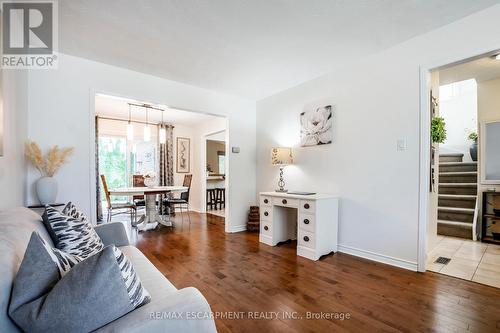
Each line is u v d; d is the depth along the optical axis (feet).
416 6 6.43
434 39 7.50
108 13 6.57
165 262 8.70
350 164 9.66
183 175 21.45
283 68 10.17
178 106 11.59
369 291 6.51
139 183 17.66
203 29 7.39
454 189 13.55
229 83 11.82
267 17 6.84
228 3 6.24
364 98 9.25
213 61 9.50
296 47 8.50
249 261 8.80
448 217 12.59
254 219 13.71
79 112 8.96
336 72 10.23
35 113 8.14
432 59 7.53
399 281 7.09
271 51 8.77
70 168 8.75
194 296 3.01
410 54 8.02
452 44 7.14
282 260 8.91
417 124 7.84
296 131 12.08
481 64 9.78
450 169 14.96
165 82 11.18
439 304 5.85
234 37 7.84
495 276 7.39
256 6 6.37
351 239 9.53
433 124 9.38
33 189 8.00
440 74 10.77
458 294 6.32
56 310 2.33
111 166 18.95
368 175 9.07
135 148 19.85
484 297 6.16
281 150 11.51
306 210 9.29
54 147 8.14
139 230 13.83
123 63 9.58
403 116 8.16
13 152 6.54
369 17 6.88
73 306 2.37
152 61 9.46
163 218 16.25
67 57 8.80
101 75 9.49
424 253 7.67
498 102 11.26
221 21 7.00
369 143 9.06
